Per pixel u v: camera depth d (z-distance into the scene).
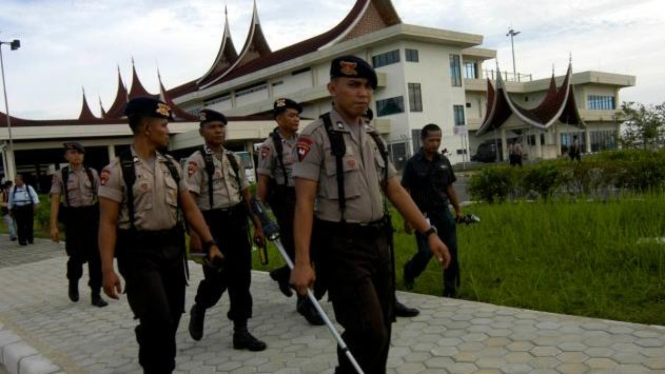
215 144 4.71
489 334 4.38
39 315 6.48
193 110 53.84
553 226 7.80
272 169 5.22
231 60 59.16
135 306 3.45
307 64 41.06
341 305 2.84
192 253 3.93
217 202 4.58
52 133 31.48
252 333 5.04
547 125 37.69
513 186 11.77
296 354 4.42
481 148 44.09
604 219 7.61
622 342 3.95
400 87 36.81
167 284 3.62
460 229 8.52
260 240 4.78
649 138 31.11
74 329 5.76
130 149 3.58
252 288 6.77
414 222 3.05
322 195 2.89
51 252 12.07
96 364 4.66
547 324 4.45
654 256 5.81
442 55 39.09
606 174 10.80
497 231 8.25
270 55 50.53
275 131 5.34
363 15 42.84
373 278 2.94
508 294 5.41
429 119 38.00
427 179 5.41
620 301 4.88
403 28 35.38
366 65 2.88
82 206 6.64
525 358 3.86
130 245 3.50
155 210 3.52
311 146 2.85
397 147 37.25
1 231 18.59
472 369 3.78
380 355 2.84
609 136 51.53
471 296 5.57
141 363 3.52
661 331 4.07
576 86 51.72
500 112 39.25
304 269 2.74
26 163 44.47
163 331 3.45
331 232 2.86
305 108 42.06
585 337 4.10
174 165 3.73
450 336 4.43
